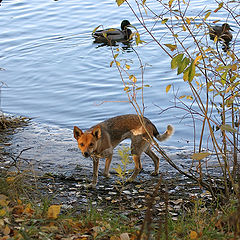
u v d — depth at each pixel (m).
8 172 7.50
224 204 6.50
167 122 11.49
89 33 19.31
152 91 13.30
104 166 9.34
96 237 5.22
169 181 8.34
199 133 10.88
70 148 10.08
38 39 18.78
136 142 8.67
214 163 9.16
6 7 23.09
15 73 15.28
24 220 5.46
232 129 5.25
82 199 7.53
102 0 23.88
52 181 8.25
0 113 12.09
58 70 15.43
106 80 14.38
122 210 7.02
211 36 17.05
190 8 20.56
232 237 4.93
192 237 5.28
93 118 11.94
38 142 10.35
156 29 19.05
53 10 22.45
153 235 5.27
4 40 18.62
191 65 4.98
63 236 5.25
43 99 13.19
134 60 15.96
